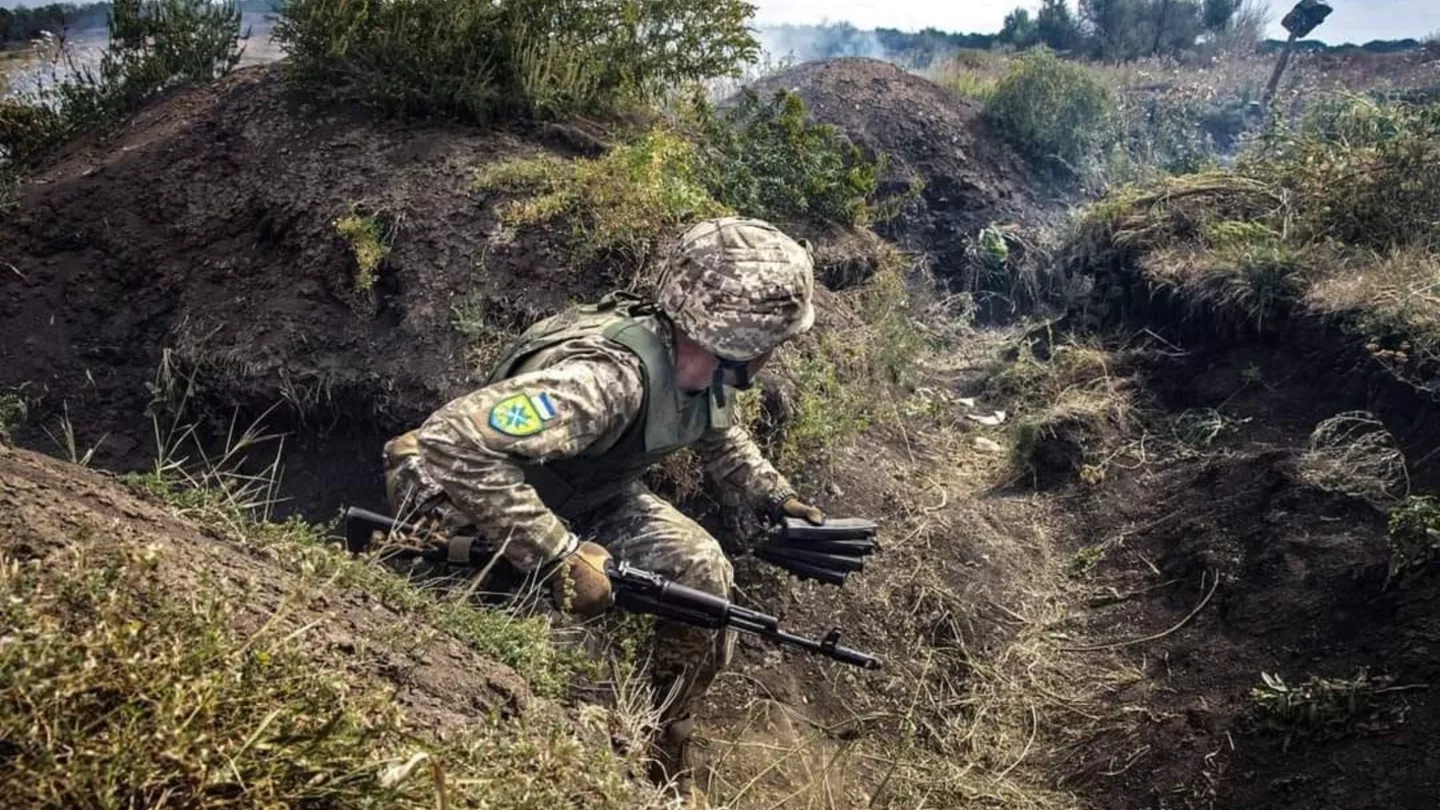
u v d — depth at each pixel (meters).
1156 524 5.07
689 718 3.59
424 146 5.57
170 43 6.61
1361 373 5.13
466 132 5.72
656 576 3.21
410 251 5.09
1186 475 5.32
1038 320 7.92
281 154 5.61
